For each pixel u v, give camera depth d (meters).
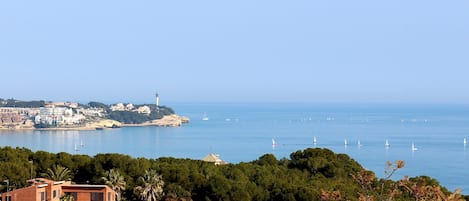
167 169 130.25
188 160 145.88
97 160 134.38
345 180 135.12
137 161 134.62
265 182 126.75
